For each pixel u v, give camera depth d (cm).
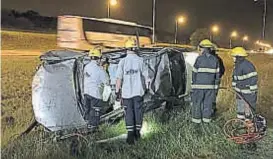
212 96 546
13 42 3297
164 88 627
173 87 652
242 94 518
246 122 521
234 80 527
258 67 1695
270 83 1024
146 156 448
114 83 558
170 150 464
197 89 546
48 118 476
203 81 543
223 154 465
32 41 3584
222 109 660
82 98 502
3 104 680
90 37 1549
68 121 486
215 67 548
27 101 720
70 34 1521
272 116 655
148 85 577
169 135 515
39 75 482
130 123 503
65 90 487
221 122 577
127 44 520
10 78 1070
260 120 536
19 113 605
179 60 675
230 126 536
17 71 1253
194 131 530
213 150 477
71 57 508
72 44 1519
